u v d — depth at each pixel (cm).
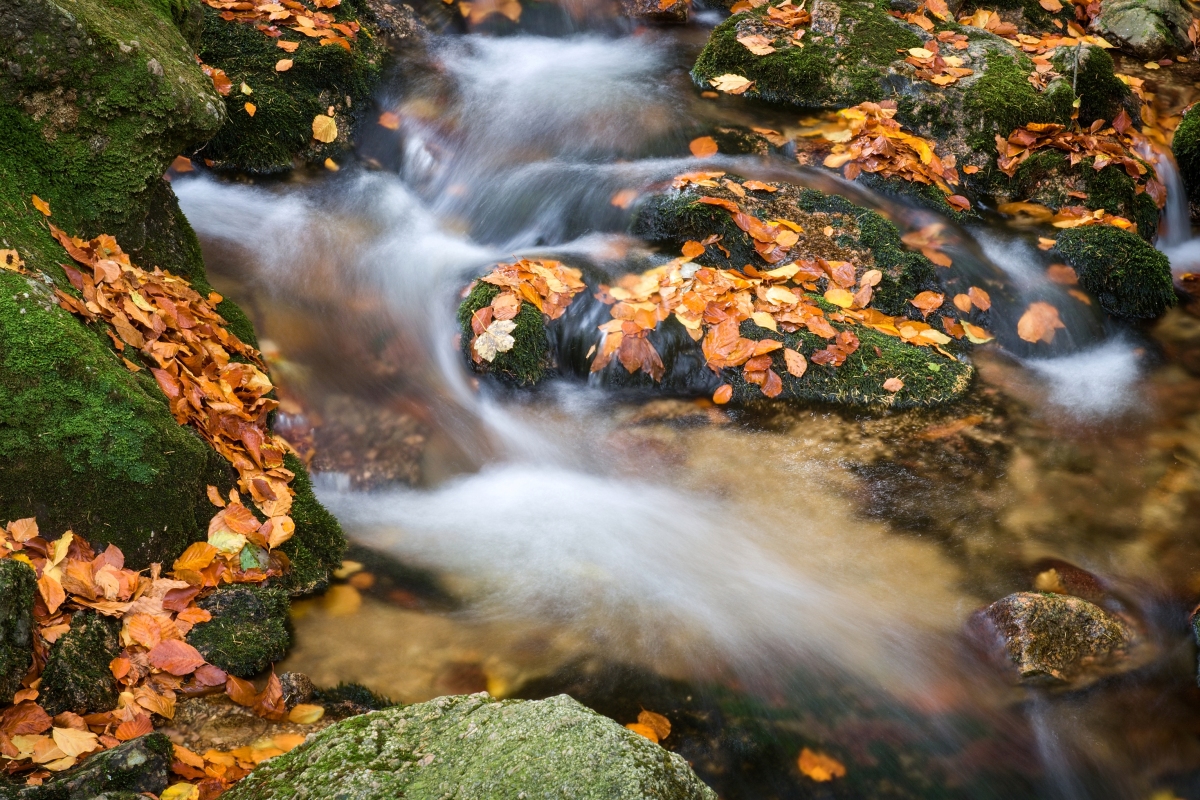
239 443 355
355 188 561
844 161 551
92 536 288
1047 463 407
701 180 514
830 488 394
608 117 594
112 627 277
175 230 422
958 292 488
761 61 610
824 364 437
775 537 372
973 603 342
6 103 349
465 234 548
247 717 272
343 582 339
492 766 196
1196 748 297
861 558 362
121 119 375
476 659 310
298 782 201
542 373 450
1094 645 317
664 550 366
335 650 309
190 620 289
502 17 706
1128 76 669
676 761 204
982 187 559
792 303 451
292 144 556
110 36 369
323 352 448
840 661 319
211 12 576
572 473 409
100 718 252
